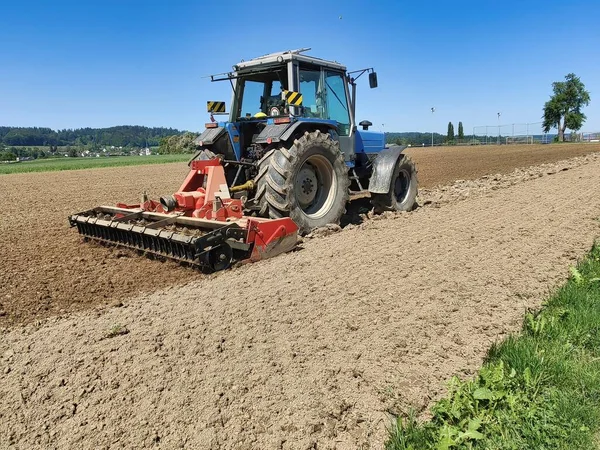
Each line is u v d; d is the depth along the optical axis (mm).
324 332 3752
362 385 3070
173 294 4738
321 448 2557
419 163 24312
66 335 3859
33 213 10828
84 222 6746
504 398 2885
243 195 6836
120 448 2568
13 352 3621
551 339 3621
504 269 5250
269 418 2766
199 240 5082
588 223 7398
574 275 4797
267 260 5715
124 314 4258
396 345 3555
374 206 8625
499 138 69625
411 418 2725
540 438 2578
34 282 5383
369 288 4672
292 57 6773
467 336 3721
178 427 2709
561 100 62000
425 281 4863
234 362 3320
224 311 4188
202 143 7117
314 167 7230
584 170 15273
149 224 5938
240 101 7719
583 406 2816
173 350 3506
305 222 6785
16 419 2830
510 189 11266
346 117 8164
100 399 2967
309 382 3088
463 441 2572
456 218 7930
